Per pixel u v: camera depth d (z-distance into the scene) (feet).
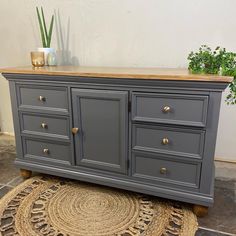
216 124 3.90
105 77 4.32
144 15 5.74
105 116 4.61
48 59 6.03
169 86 3.98
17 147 5.60
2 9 7.02
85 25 6.29
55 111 4.97
